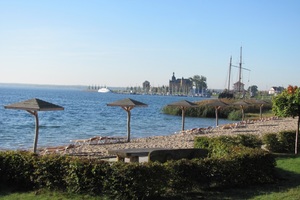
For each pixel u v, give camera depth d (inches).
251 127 1492.4
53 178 390.9
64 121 1873.8
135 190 366.9
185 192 401.7
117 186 369.4
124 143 970.1
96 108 3284.9
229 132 1279.5
